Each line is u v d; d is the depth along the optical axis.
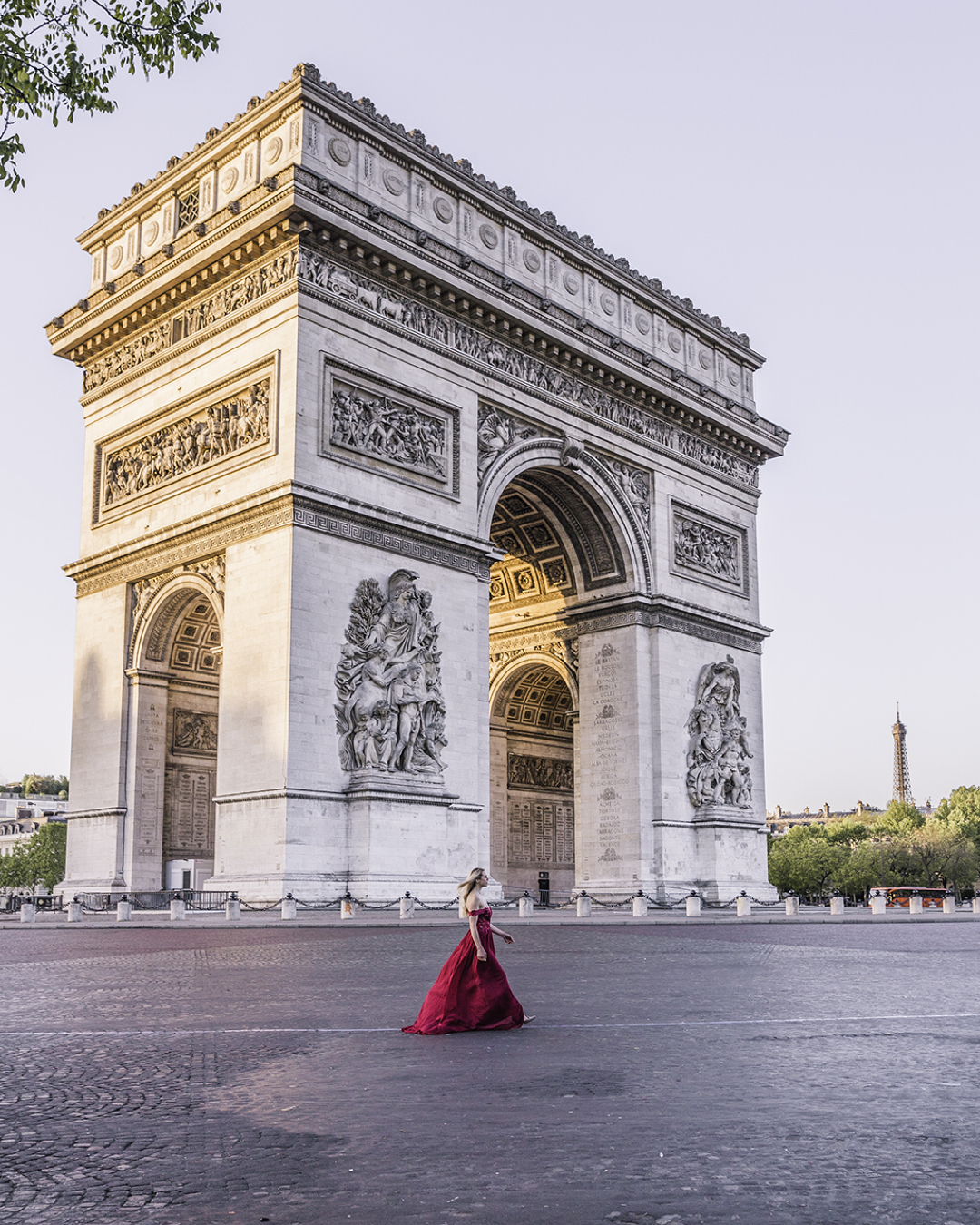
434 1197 11.41
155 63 35.59
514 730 106.25
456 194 83.38
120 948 43.34
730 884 93.00
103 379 86.38
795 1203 11.09
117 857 77.88
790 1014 24.66
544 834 107.62
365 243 74.25
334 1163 12.59
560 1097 15.85
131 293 81.75
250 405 73.56
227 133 77.69
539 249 89.44
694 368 102.44
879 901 89.50
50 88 34.88
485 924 22.47
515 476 89.00
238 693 70.38
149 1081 17.08
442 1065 18.28
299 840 66.50
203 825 82.38
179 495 77.81
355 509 71.81
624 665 92.81
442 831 72.69
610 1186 11.72
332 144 75.31
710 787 94.00
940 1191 11.41
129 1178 12.05
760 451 107.81
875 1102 15.41
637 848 89.38
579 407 89.88
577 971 35.72
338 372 73.44
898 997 28.14
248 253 74.50
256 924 57.91
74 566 84.31
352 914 65.44
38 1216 10.84
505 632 101.69
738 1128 14.03
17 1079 17.28
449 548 78.06
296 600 68.38
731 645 100.50
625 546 93.06
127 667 80.25
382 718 70.94
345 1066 18.22
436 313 80.44
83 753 82.12
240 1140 13.59
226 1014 24.45
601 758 93.00
